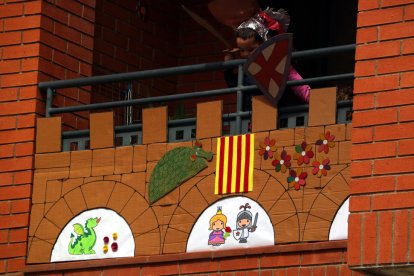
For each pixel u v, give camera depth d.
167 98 17.12
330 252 15.68
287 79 16.28
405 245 14.88
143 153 17.03
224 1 17.36
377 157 15.26
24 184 17.58
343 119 16.11
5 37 18.16
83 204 17.22
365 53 15.56
